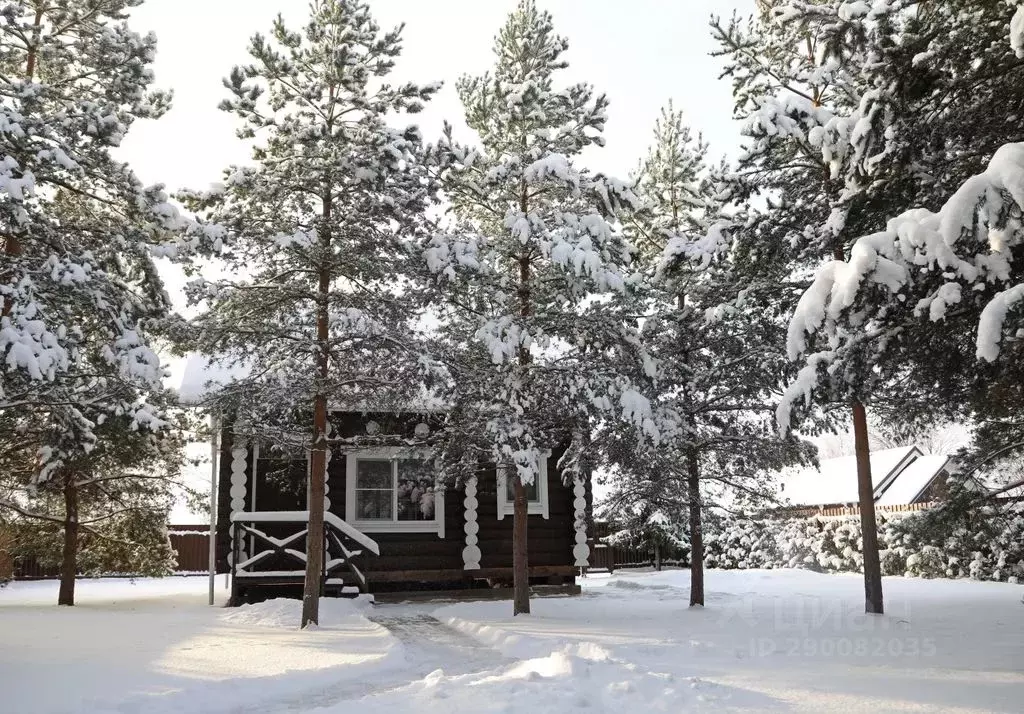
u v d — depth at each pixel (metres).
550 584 20.92
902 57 9.25
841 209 11.38
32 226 15.79
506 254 15.87
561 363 15.61
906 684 7.77
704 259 14.37
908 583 21.23
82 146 16.14
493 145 16.02
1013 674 8.26
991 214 6.91
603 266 14.23
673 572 27.81
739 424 16.97
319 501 13.93
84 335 17.91
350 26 14.18
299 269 14.31
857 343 9.05
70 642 11.09
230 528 18.81
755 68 14.98
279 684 8.35
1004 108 9.85
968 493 13.67
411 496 20.36
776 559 28.48
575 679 7.73
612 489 18.00
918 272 8.04
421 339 14.96
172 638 11.71
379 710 7.00
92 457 19.12
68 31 18.08
